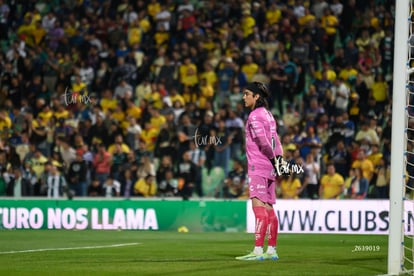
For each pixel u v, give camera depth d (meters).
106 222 55.28
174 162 62.97
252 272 26.30
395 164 26.42
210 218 54.69
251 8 74.88
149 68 72.50
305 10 73.62
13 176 62.44
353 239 46.75
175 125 64.12
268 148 30.06
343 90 66.50
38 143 66.00
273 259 31.41
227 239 46.12
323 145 63.91
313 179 59.16
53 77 71.81
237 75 70.38
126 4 76.81
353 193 59.16
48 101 70.94
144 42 75.19
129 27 75.81
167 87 71.19
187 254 34.59
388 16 72.50
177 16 75.94
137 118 67.06
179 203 55.00
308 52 70.75
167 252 35.91
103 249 37.66
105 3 77.06
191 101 69.38
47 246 39.91
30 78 72.38
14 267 28.11
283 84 69.19
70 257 32.72
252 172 30.59
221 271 26.55
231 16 75.06
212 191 61.97
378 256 34.06
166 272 26.23
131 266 28.39
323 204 52.94
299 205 53.19
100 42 74.56
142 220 55.12
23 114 67.12
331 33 72.25
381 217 52.28
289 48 71.44
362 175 59.31
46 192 61.97
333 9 73.19
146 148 64.88
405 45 26.41
